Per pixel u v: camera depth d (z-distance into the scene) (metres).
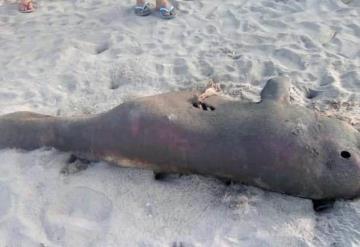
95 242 2.21
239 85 2.98
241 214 2.26
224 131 2.29
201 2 3.92
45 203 2.39
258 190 2.34
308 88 2.94
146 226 2.25
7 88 3.16
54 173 2.51
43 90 3.12
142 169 2.46
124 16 3.84
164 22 3.70
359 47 3.25
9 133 2.64
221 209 2.29
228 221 2.24
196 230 2.22
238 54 3.29
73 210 2.36
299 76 3.04
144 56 3.35
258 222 2.22
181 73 3.16
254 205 2.29
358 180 2.20
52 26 3.84
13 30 3.84
